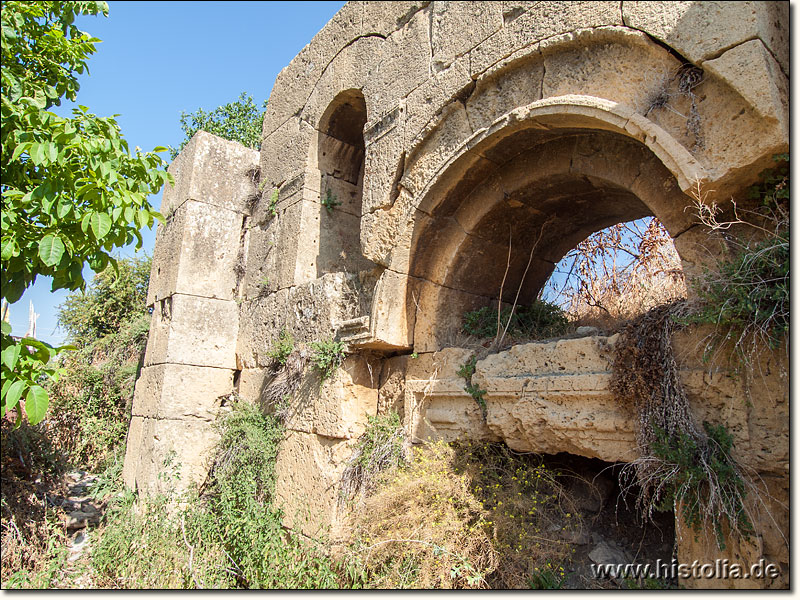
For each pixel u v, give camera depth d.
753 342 2.75
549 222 4.94
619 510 4.32
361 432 5.12
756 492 2.69
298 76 7.38
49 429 8.20
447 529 3.89
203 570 4.76
